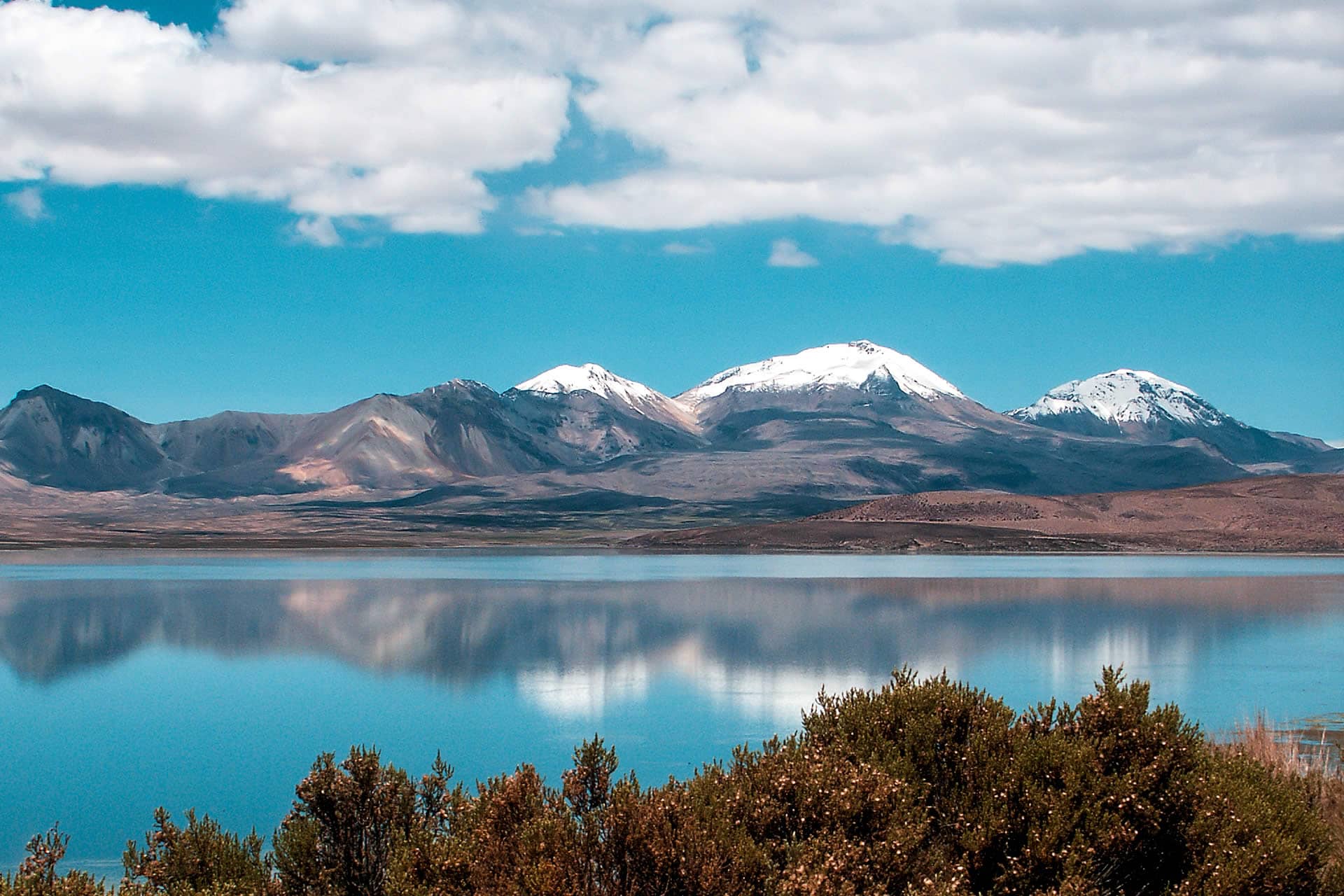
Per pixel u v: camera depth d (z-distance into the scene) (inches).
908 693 589.6
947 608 2972.4
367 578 4530.0
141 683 1791.3
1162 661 1900.8
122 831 961.5
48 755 1268.5
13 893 466.0
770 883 440.8
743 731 1326.3
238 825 973.8
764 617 2731.3
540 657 2027.6
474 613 2903.5
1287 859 470.9
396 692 1659.7
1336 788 690.8
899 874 465.1
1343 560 6279.5
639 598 3395.7
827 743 569.9
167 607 3139.8
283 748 1290.6
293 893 526.9
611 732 1330.0
